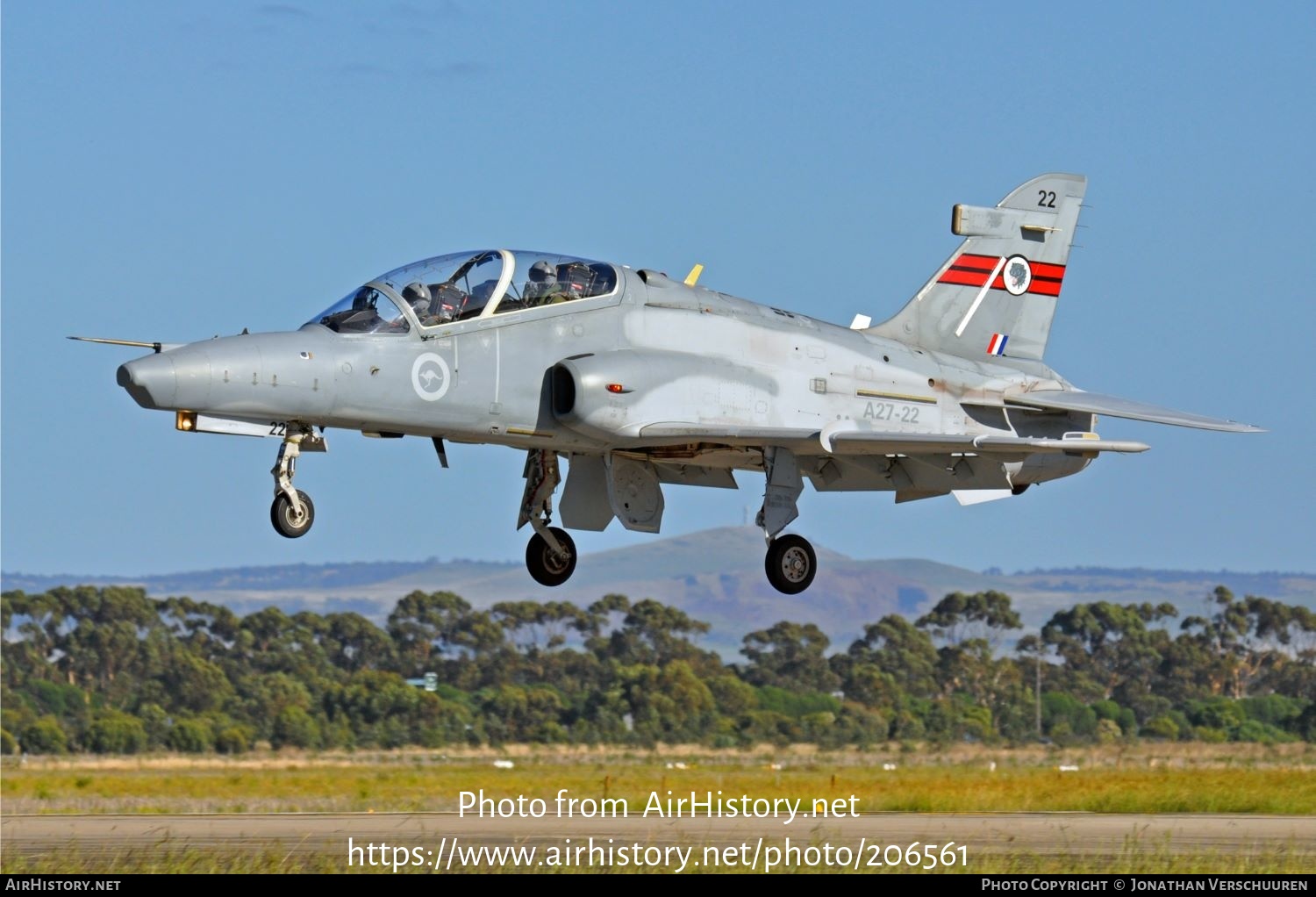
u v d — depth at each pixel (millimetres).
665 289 67438
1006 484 70062
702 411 65750
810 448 67312
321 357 58969
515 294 63812
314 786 117438
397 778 133000
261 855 52719
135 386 55938
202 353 57000
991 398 75812
